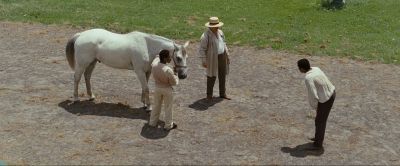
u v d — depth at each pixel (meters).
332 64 18.41
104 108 13.48
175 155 11.02
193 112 13.42
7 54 18.50
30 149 11.16
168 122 12.14
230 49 20.08
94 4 26.19
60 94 14.48
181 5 26.28
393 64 18.58
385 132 12.62
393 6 26.05
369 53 19.64
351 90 15.73
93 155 10.95
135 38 12.65
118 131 12.08
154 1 27.00
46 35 21.22
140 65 12.62
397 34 22.09
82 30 22.03
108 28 22.19
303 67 10.90
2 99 13.98
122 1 26.98
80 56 13.09
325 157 11.16
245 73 17.17
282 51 19.86
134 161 10.72
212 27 13.42
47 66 17.19
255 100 14.58
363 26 23.14
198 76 16.62
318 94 10.84
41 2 26.34
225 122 12.84
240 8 25.97
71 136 11.81
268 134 12.23
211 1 27.19
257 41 20.92
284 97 14.90
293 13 25.16
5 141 11.49
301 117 13.34
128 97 14.36
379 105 14.48
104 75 16.36
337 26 23.14
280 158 11.03
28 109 13.32
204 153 11.16
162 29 22.06
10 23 22.84
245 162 10.80
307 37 21.30
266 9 25.81
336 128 12.75
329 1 26.41
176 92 14.98
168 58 11.70
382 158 11.21
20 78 15.83
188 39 21.11
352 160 11.08
